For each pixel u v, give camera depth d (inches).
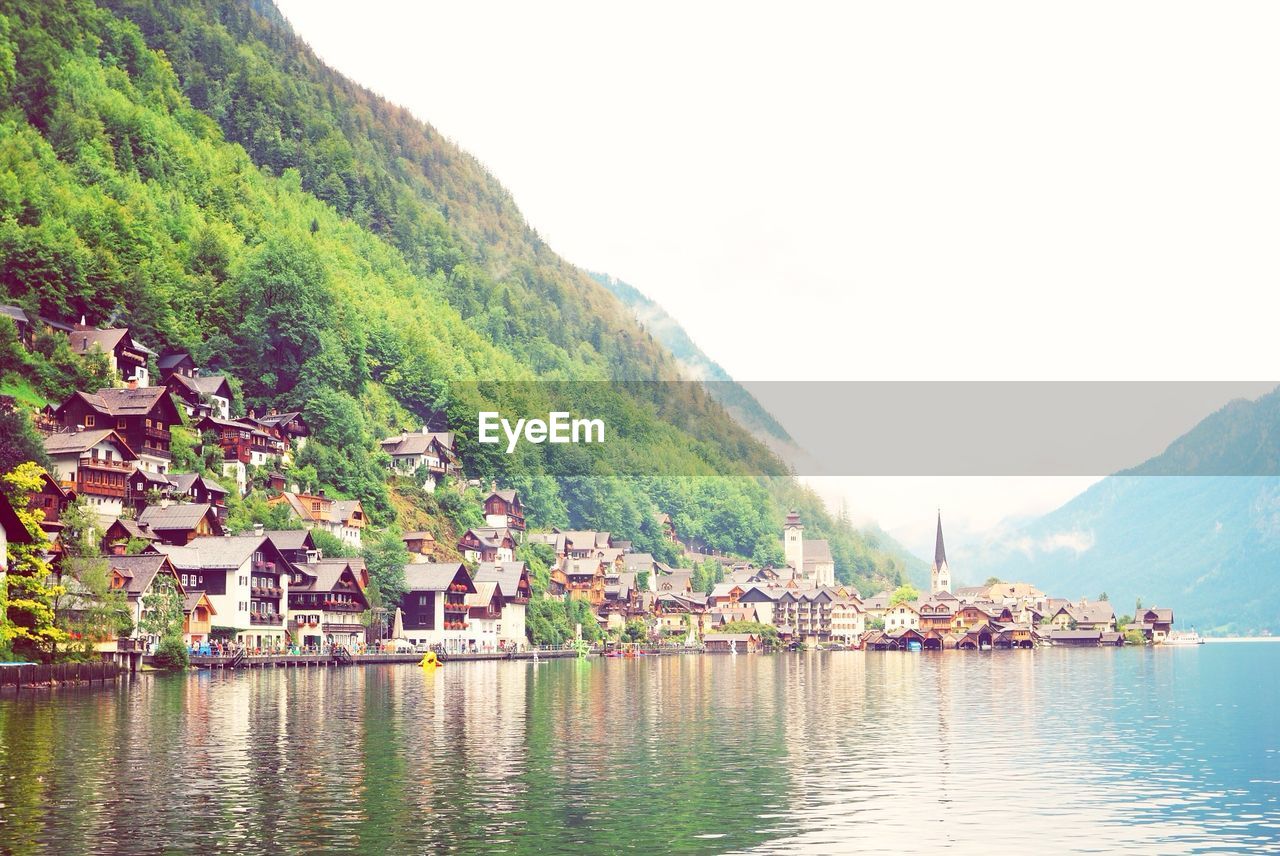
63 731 2837.1
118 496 6412.4
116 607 4751.5
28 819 1825.8
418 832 1763.0
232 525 7194.9
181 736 2770.7
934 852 1673.2
